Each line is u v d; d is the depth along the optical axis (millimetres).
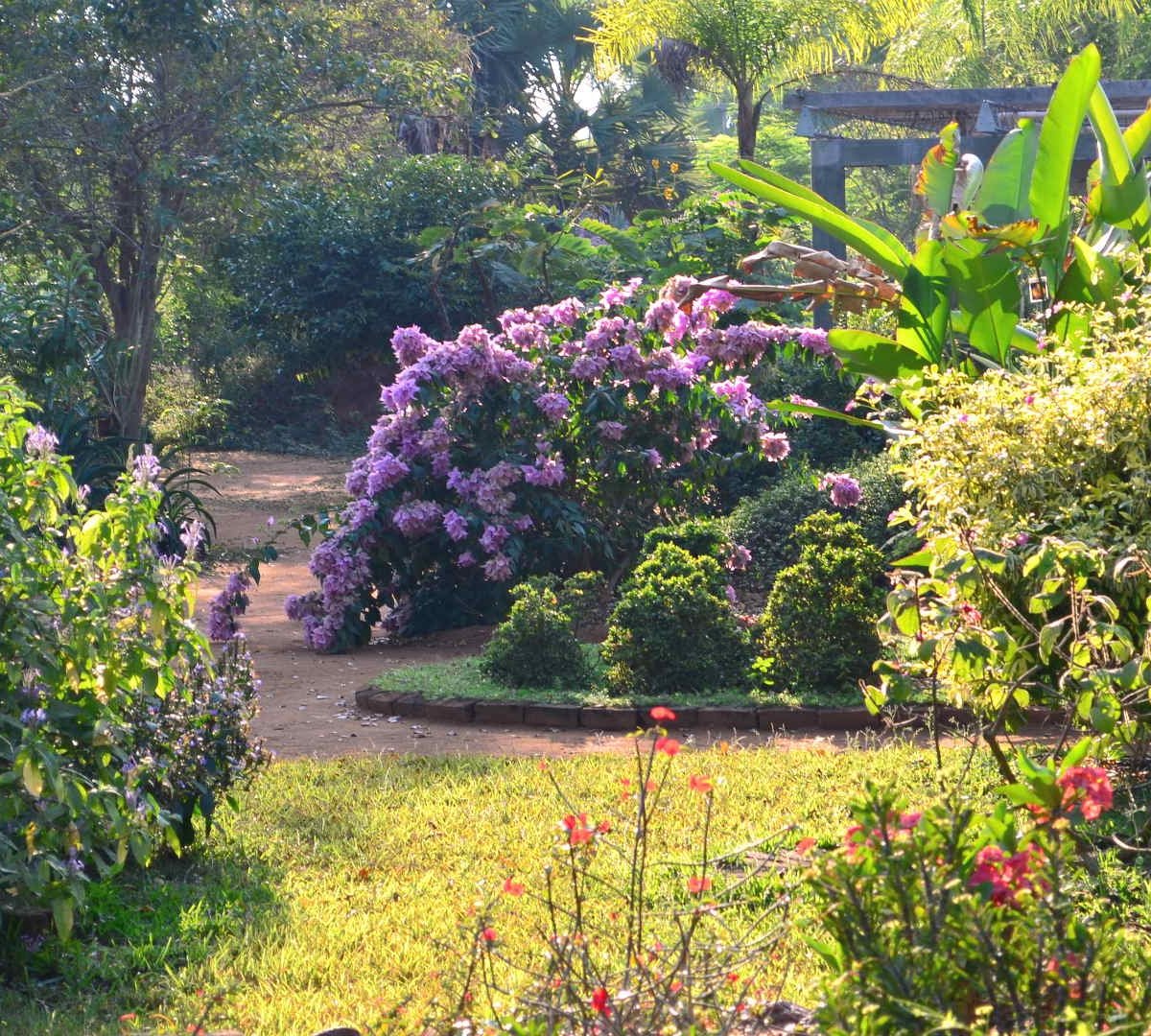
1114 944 2775
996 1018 2637
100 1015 4160
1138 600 5441
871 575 8359
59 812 4250
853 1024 2584
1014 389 5988
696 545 10469
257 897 5168
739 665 8500
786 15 23188
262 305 28078
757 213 15930
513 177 27094
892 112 19531
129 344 18609
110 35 18484
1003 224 8117
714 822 5727
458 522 10805
